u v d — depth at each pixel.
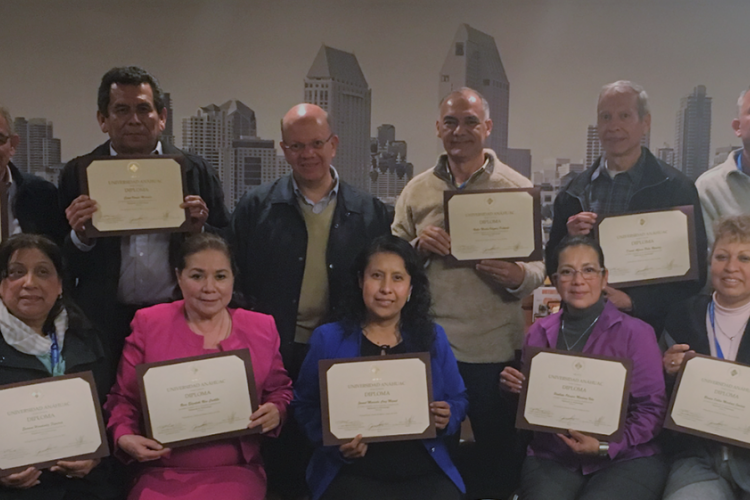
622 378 2.01
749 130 2.47
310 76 3.21
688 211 2.38
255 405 2.01
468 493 2.54
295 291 2.44
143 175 2.24
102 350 2.11
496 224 2.40
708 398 2.03
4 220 2.25
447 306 2.52
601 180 2.58
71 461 1.88
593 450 2.00
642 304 2.48
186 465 2.00
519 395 2.14
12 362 1.95
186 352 2.04
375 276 2.08
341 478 2.04
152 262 2.38
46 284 1.97
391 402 2.00
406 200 2.64
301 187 2.48
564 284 2.17
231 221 2.54
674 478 2.04
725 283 2.14
